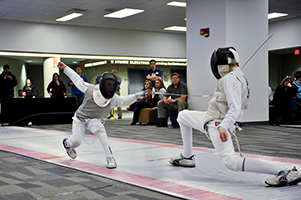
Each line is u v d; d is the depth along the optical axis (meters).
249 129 7.28
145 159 3.73
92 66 17.86
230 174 2.96
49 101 9.48
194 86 8.55
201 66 8.38
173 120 7.97
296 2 10.78
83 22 13.33
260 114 8.29
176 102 7.95
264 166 2.48
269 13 12.31
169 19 13.12
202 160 3.61
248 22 8.12
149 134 6.55
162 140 5.55
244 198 2.20
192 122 3.01
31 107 9.21
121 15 12.34
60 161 3.67
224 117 2.60
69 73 3.50
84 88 3.48
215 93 2.68
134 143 5.13
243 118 8.09
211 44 8.16
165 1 10.61
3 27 12.54
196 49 8.50
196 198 2.22
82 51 14.08
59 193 2.44
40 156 4.00
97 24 13.76
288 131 6.84
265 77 8.37
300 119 8.72
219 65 2.66
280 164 3.36
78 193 2.44
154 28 14.80
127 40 15.02
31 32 13.05
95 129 3.37
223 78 2.60
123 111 17.73
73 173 3.11
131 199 2.28
